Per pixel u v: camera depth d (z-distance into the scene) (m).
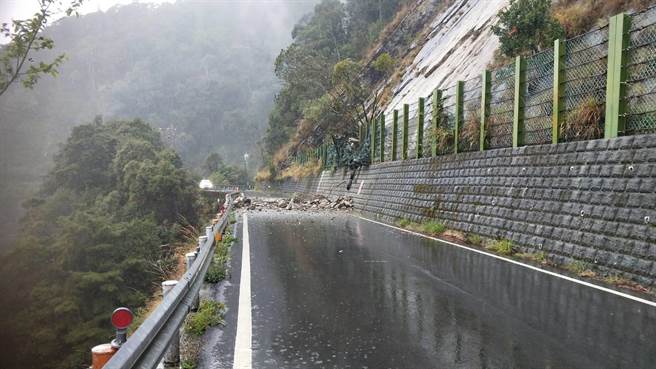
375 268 10.02
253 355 4.98
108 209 43.25
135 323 8.54
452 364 4.69
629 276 8.27
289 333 5.72
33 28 8.16
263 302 7.25
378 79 57.72
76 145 49.94
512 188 12.75
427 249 12.74
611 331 5.66
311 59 54.06
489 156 14.46
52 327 23.12
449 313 6.55
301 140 72.62
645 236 8.19
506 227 12.55
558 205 10.70
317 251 12.54
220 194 49.03
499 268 9.88
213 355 5.01
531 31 18.94
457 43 37.28
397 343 5.33
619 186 9.09
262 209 32.53
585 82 11.07
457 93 17.39
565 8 20.92
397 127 25.83
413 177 20.91
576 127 11.05
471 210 14.71
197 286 6.10
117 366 2.63
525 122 13.25
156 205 42.25
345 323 6.12
